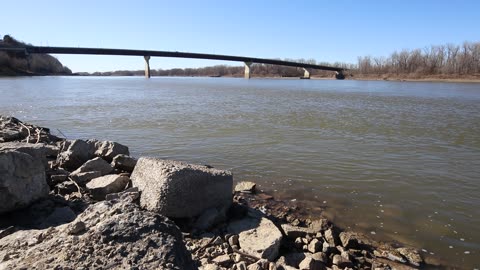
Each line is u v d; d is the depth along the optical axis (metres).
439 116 28.53
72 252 3.65
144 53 126.50
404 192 10.85
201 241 6.71
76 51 114.12
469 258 7.26
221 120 24.97
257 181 11.63
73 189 8.58
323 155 14.99
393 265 6.85
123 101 40.03
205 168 8.10
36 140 13.55
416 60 149.75
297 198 10.21
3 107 31.89
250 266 5.82
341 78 166.88
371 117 27.48
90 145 11.05
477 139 18.92
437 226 8.64
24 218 6.57
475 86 91.25
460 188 11.24
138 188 7.94
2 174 6.35
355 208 9.62
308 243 7.26
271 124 23.31
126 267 3.52
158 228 4.12
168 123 23.44
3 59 119.38
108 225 4.02
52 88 63.00
